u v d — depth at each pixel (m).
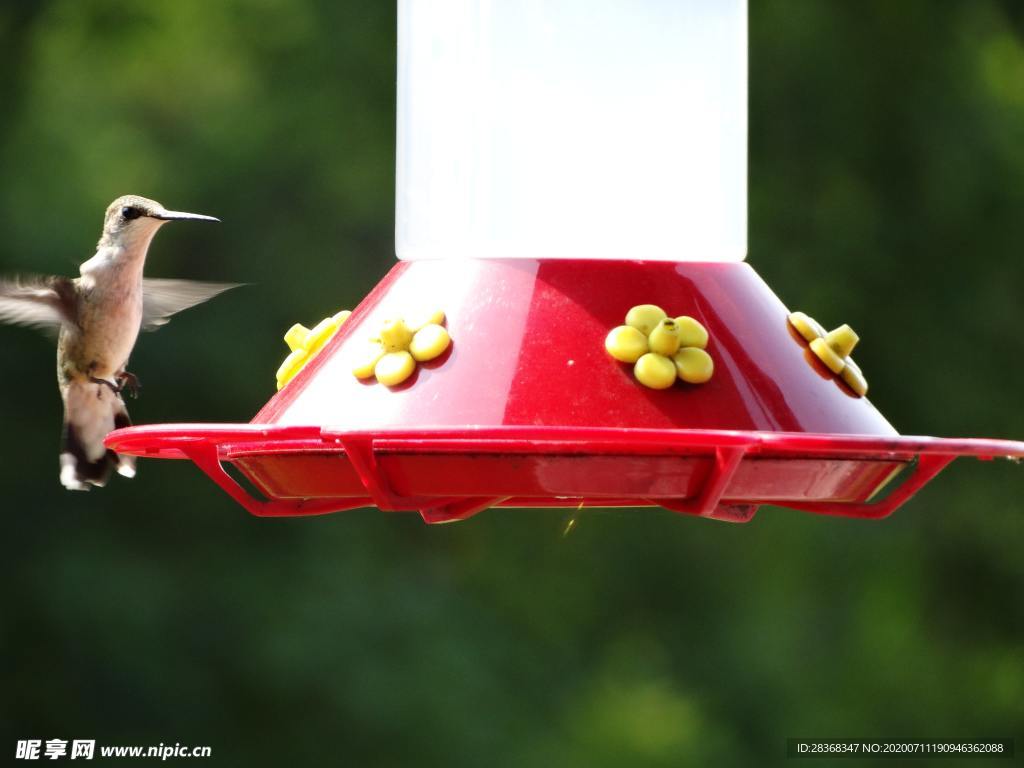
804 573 16.86
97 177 15.35
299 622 14.73
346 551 15.36
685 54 5.06
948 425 15.79
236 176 15.49
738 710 16.36
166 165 15.45
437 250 5.05
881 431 4.66
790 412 4.49
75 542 14.60
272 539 15.16
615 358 4.45
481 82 5.03
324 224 15.51
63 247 14.89
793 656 16.59
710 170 5.08
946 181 15.81
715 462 4.32
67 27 16.17
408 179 5.25
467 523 16.34
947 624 16.98
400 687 14.70
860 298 15.78
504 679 15.47
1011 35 16.53
